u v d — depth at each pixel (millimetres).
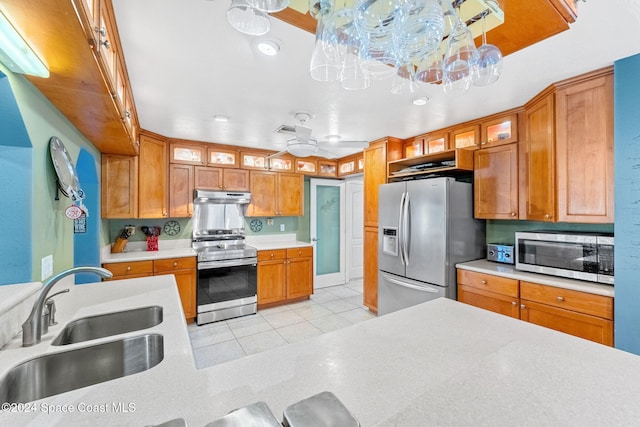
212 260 3391
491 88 2094
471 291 2553
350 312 3678
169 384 778
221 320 3424
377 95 2203
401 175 3229
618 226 1681
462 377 803
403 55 1093
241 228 4117
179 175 3477
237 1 813
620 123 1665
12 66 1127
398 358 923
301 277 4074
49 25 898
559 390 743
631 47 1553
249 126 2969
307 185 4777
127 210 2975
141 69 1788
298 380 794
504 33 1034
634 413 654
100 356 1080
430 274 2729
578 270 2061
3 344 1018
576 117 1927
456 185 2717
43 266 1433
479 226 2926
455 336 1090
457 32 983
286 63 1723
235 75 1870
